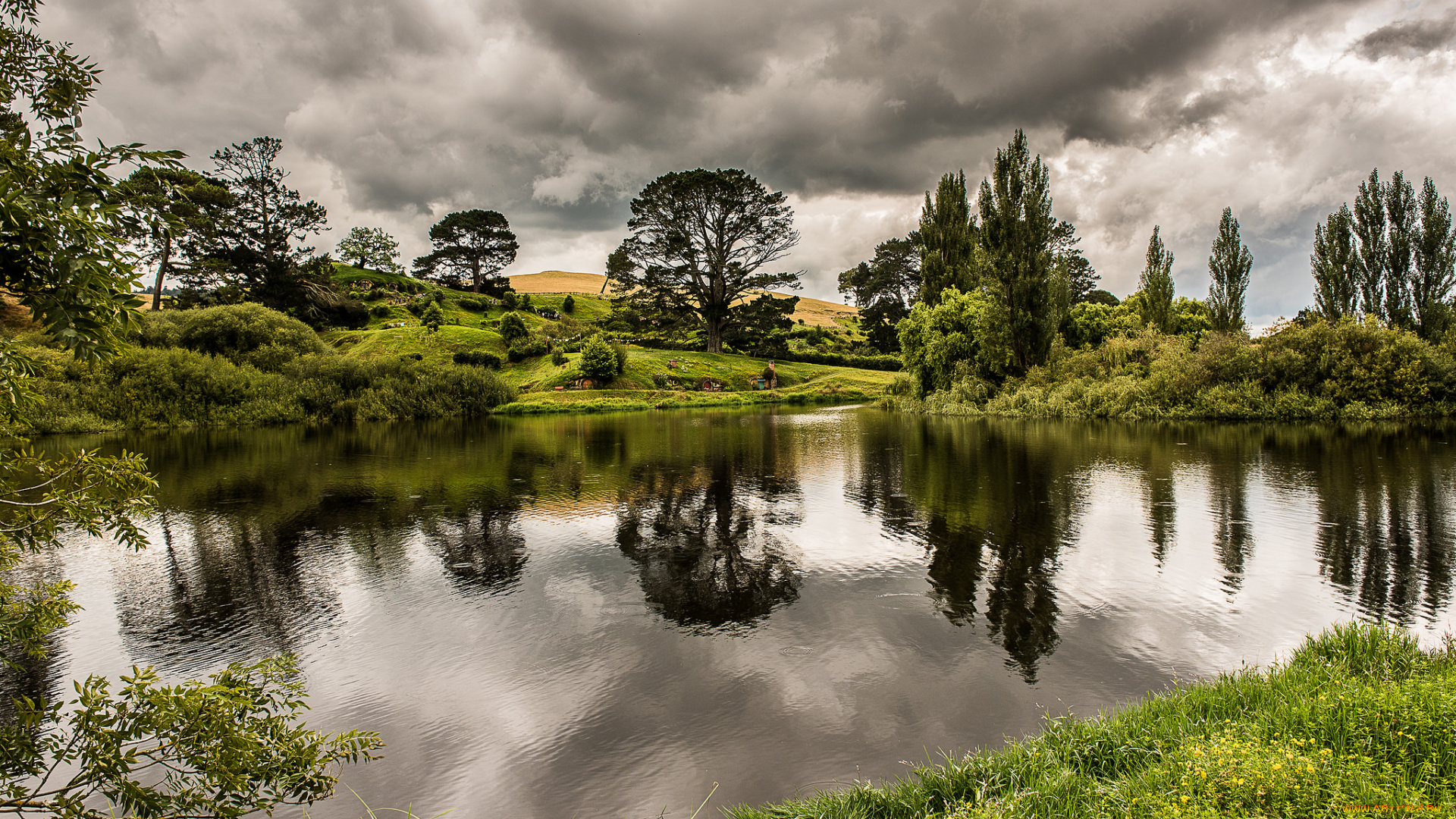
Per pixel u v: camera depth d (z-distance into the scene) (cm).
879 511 1186
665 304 6656
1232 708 430
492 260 9762
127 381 3334
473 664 615
